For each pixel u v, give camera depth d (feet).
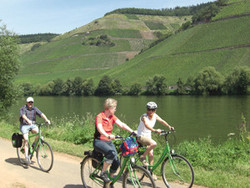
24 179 19.52
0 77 78.64
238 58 423.64
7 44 78.64
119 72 527.81
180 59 488.85
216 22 564.71
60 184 18.72
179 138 98.48
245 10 553.23
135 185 15.08
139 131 19.01
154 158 26.43
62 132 40.32
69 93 451.12
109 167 17.48
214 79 332.19
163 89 376.48
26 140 22.97
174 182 17.56
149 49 622.54
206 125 133.49
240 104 213.25
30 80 586.45
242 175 21.29
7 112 84.07
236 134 101.91
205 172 21.35
